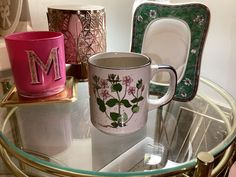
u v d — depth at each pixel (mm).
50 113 564
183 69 534
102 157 461
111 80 387
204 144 479
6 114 552
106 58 456
